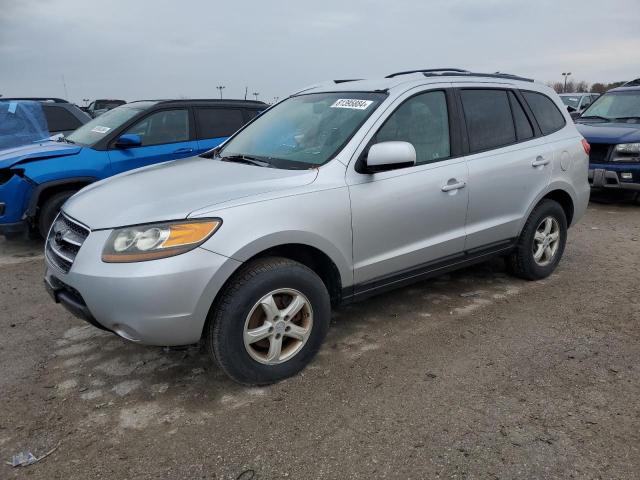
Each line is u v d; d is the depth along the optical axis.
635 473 2.40
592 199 8.91
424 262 3.84
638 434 2.66
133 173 3.79
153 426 2.78
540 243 4.79
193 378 3.25
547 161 4.59
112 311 2.73
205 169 3.58
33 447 2.63
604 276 5.03
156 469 2.46
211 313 2.91
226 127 7.29
